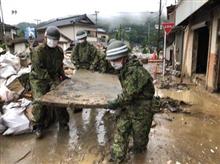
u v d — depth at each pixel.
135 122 4.02
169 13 23.95
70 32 43.72
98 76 6.30
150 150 4.75
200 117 6.85
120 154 3.95
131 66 3.77
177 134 5.60
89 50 6.97
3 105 5.75
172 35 21.00
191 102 8.44
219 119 6.70
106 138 5.27
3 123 5.25
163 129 5.88
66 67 10.10
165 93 9.98
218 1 8.84
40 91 5.00
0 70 6.81
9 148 4.76
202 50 13.59
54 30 4.80
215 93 9.55
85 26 44.91
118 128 4.00
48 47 5.07
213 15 9.74
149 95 4.01
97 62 6.90
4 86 6.20
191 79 13.38
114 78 6.13
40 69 5.02
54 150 4.73
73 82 5.55
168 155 4.59
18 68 7.66
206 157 4.57
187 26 14.56
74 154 4.59
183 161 4.40
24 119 5.30
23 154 4.56
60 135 5.38
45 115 5.41
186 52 14.82
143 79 3.75
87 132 5.59
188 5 11.88
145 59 23.23
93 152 4.66
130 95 3.74
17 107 5.47
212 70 9.70
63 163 4.29
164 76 15.04
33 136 5.28
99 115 6.79
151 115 4.11
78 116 6.70
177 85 11.60
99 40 46.47
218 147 4.99
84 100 4.16
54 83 5.29
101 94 4.57
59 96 4.41
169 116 6.84
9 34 46.16
